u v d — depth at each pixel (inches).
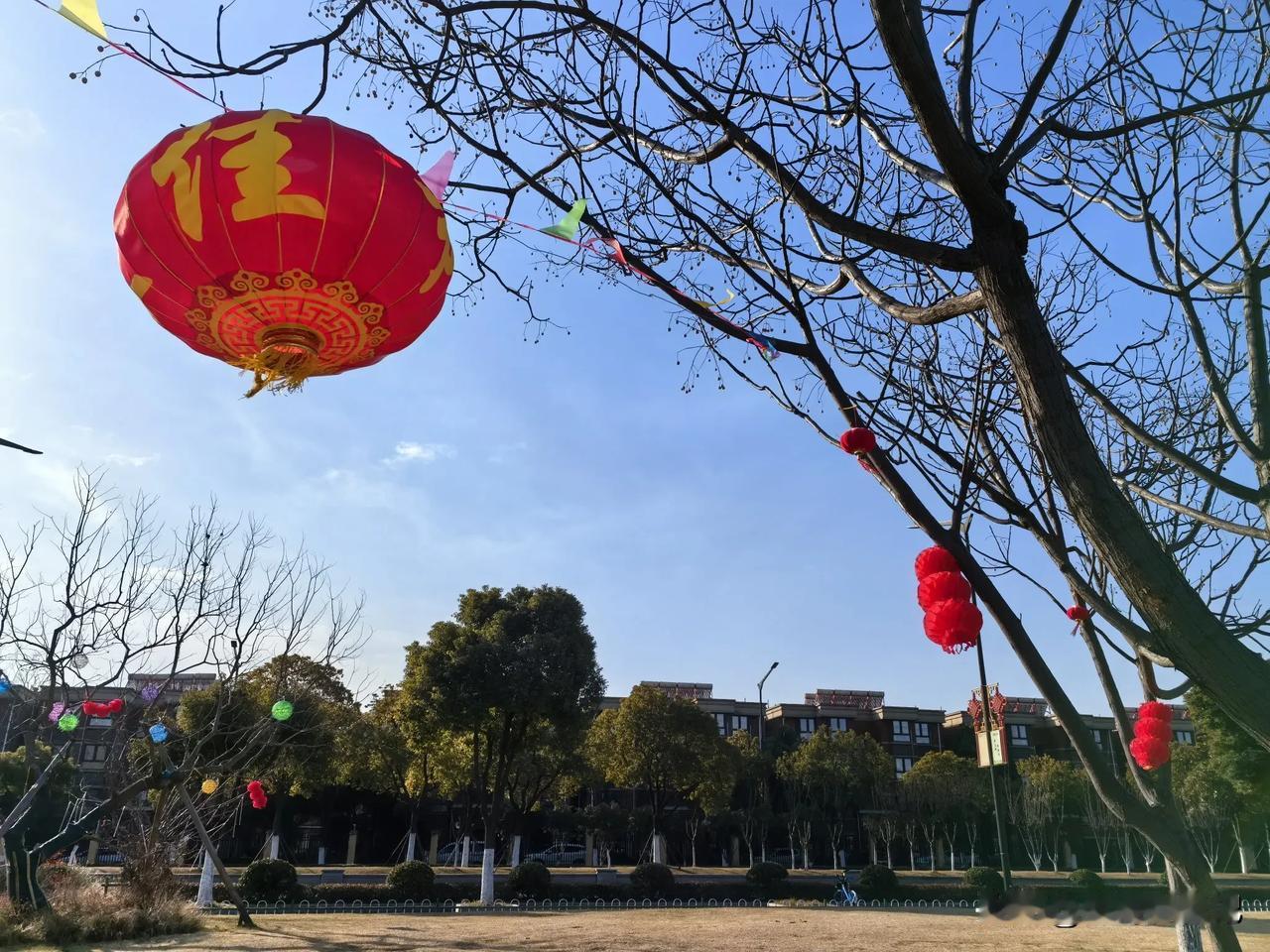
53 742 796.6
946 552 124.3
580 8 143.1
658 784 1268.5
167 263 103.3
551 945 449.7
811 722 2127.2
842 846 1803.6
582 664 1049.5
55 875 548.4
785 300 144.2
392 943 454.0
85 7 98.5
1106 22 175.8
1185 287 159.5
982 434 165.9
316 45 126.3
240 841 1521.9
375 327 111.3
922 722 2169.0
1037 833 1686.8
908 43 104.4
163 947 420.8
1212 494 196.4
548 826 1686.8
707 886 956.0
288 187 98.2
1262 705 105.2
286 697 730.2
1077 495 112.0
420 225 107.5
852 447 124.7
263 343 109.6
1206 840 1504.7
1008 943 456.4
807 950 432.8
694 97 140.5
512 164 153.4
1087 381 175.8
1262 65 160.1
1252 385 148.0
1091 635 188.9
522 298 196.2
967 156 110.7
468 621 1071.6
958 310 131.3
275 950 418.6
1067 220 170.6
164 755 550.3
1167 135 171.9
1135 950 426.9
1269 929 557.0
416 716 985.5
